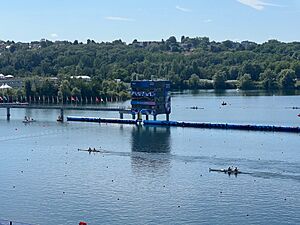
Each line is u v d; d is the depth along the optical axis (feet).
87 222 471.62
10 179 616.39
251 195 538.47
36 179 614.34
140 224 465.06
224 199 527.81
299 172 625.00
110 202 523.29
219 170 638.12
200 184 580.71
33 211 501.56
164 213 490.49
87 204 518.78
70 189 569.64
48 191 563.48
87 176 624.18
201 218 477.36
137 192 554.87
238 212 490.90
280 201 518.78
